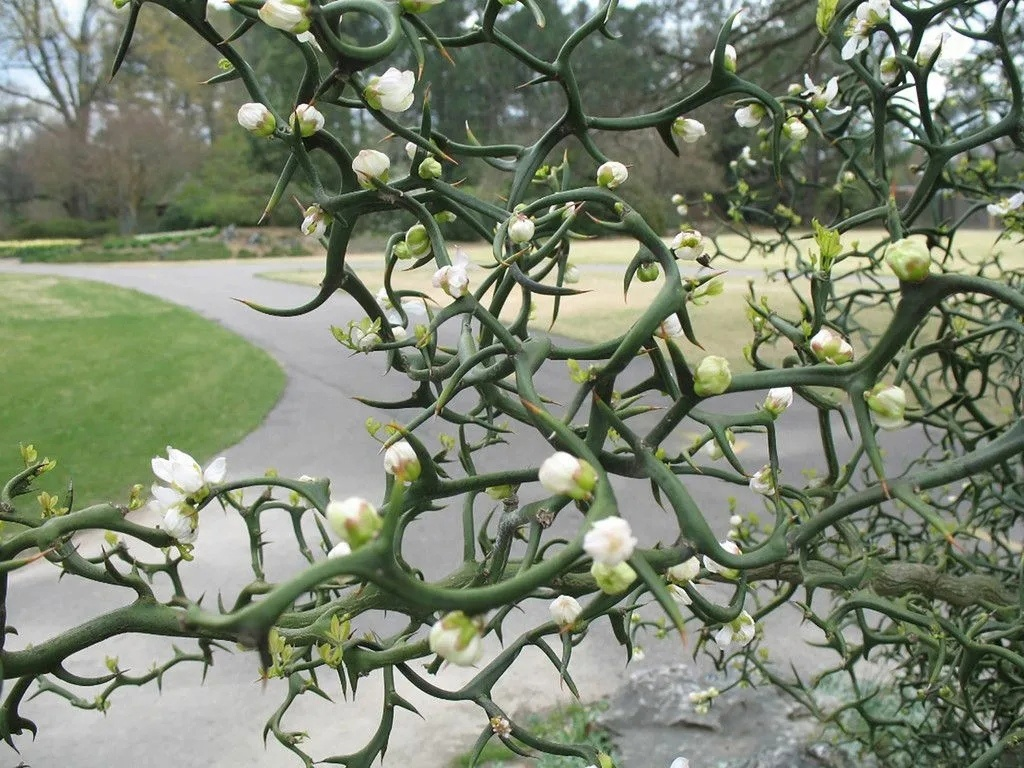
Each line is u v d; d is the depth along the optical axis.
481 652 0.56
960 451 4.97
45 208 38.31
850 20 1.62
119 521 0.95
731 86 1.15
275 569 4.10
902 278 0.72
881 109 1.67
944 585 1.96
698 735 3.05
